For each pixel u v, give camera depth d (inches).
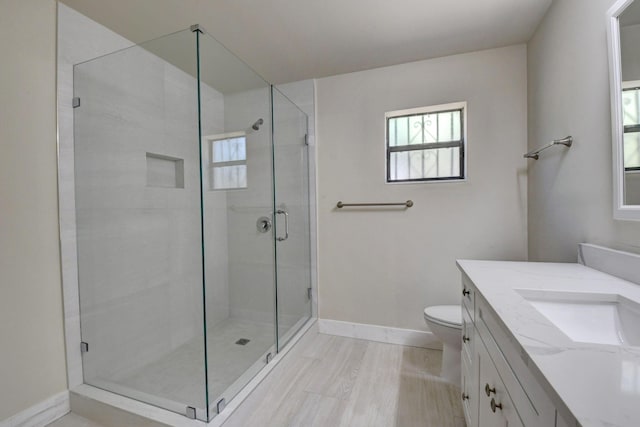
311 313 102.2
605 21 44.9
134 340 69.5
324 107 99.0
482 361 40.0
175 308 71.5
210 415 52.9
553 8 62.5
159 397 58.1
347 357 84.0
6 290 52.5
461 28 71.7
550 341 23.7
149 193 73.0
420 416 59.7
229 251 79.0
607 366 19.9
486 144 82.7
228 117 77.0
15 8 53.6
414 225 90.4
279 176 91.7
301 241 99.0
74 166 62.3
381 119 92.8
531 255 77.4
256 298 84.3
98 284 65.2
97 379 64.2
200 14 65.2
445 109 88.9
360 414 60.4
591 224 49.8
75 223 62.6
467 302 50.4
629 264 40.2
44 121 57.9
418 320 90.8
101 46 67.9
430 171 91.0
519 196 80.4
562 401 16.3
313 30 72.0
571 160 55.8
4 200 52.3
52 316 59.1
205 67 68.2
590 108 49.4
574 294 36.2
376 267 95.0
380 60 87.6
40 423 56.3
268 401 64.3
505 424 30.3
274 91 89.8
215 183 74.4
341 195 98.0
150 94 70.4
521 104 79.4
